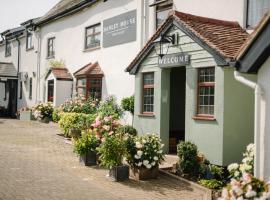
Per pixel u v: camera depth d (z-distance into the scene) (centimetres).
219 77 1007
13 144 1487
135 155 957
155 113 1263
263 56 719
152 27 1628
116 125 1195
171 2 1525
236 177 781
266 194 503
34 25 2842
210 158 1028
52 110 2422
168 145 1253
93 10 2116
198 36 1057
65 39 2458
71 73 2367
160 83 1243
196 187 891
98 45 2088
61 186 876
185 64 1125
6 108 3453
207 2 1336
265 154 721
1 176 943
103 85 1988
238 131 1019
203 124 1058
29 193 801
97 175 1010
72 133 1584
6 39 3544
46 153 1311
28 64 3073
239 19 1211
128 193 842
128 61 1783
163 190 876
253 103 1051
